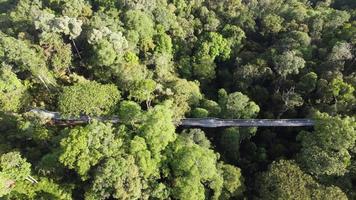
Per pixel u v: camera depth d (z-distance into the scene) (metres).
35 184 58.88
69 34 88.06
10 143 67.19
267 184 61.41
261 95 87.38
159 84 82.06
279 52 94.00
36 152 65.06
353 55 88.38
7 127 71.25
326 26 103.00
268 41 109.88
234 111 80.56
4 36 81.88
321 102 78.38
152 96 78.62
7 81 74.62
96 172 55.69
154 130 61.72
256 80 90.88
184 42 106.50
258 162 73.69
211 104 83.00
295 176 61.19
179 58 104.50
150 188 58.25
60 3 106.62
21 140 68.31
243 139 79.00
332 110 73.94
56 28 86.38
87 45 91.62
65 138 59.00
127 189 55.09
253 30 113.31
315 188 59.66
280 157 70.75
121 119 68.38
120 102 74.06
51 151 64.12
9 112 74.69
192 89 85.12
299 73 87.94
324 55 91.69
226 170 65.12
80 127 61.09
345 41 89.75
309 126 78.00
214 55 102.62
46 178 60.00
